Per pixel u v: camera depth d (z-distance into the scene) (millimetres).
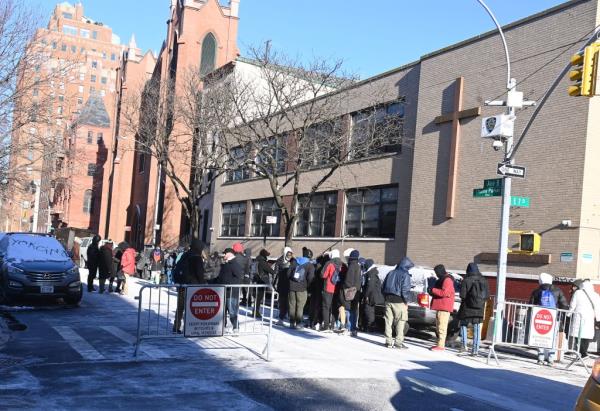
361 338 13078
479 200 18109
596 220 15211
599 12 15133
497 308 11648
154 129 30141
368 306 13766
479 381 8898
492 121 13602
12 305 14945
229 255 11430
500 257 13258
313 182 27859
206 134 27438
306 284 13727
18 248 15719
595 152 15250
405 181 21969
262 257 16828
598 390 4402
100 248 19375
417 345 12805
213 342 10594
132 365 8328
